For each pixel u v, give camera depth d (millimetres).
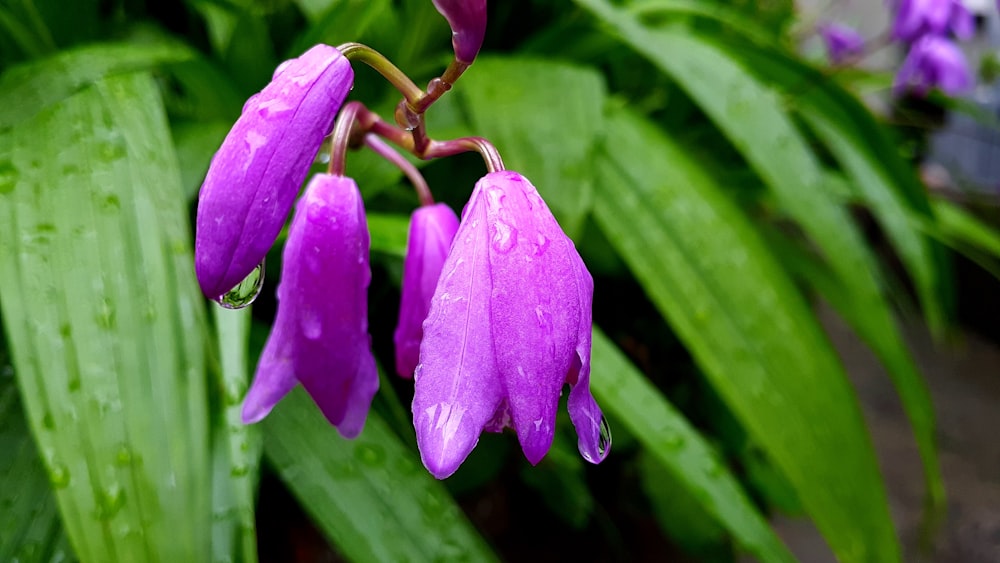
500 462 247
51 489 181
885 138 281
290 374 172
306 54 158
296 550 238
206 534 166
